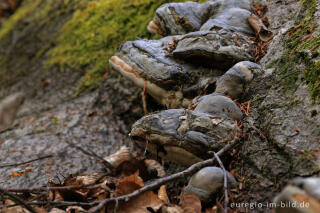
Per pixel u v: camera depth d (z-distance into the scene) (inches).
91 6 214.4
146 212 77.6
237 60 105.2
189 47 105.8
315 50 95.6
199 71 109.0
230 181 79.5
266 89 98.5
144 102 130.1
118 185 84.4
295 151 80.6
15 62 238.1
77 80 180.2
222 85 100.9
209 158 85.4
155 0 180.4
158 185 76.7
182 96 110.1
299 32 106.6
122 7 192.2
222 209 74.5
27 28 264.2
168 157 93.2
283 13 119.3
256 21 113.8
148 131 88.7
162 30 133.2
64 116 156.7
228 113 91.3
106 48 181.5
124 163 103.2
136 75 114.6
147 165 110.3
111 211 77.8
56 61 202.4
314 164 75.7
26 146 135.4
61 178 110.8
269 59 106.5
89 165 120.1
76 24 214.2
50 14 254.1
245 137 90.0
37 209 77.5
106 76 167.8
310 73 92.4
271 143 86.0
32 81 203.5
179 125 86.8
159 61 110.7
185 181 93.2
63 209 83.4
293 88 93.8
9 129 160.7
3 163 122.7
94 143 136.3
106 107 156.2
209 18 124.8
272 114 90.7
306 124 84.0
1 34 290.0
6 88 217.0
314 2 112.7
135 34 174.6
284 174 78.8
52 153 128.6
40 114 167.6
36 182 108.0
